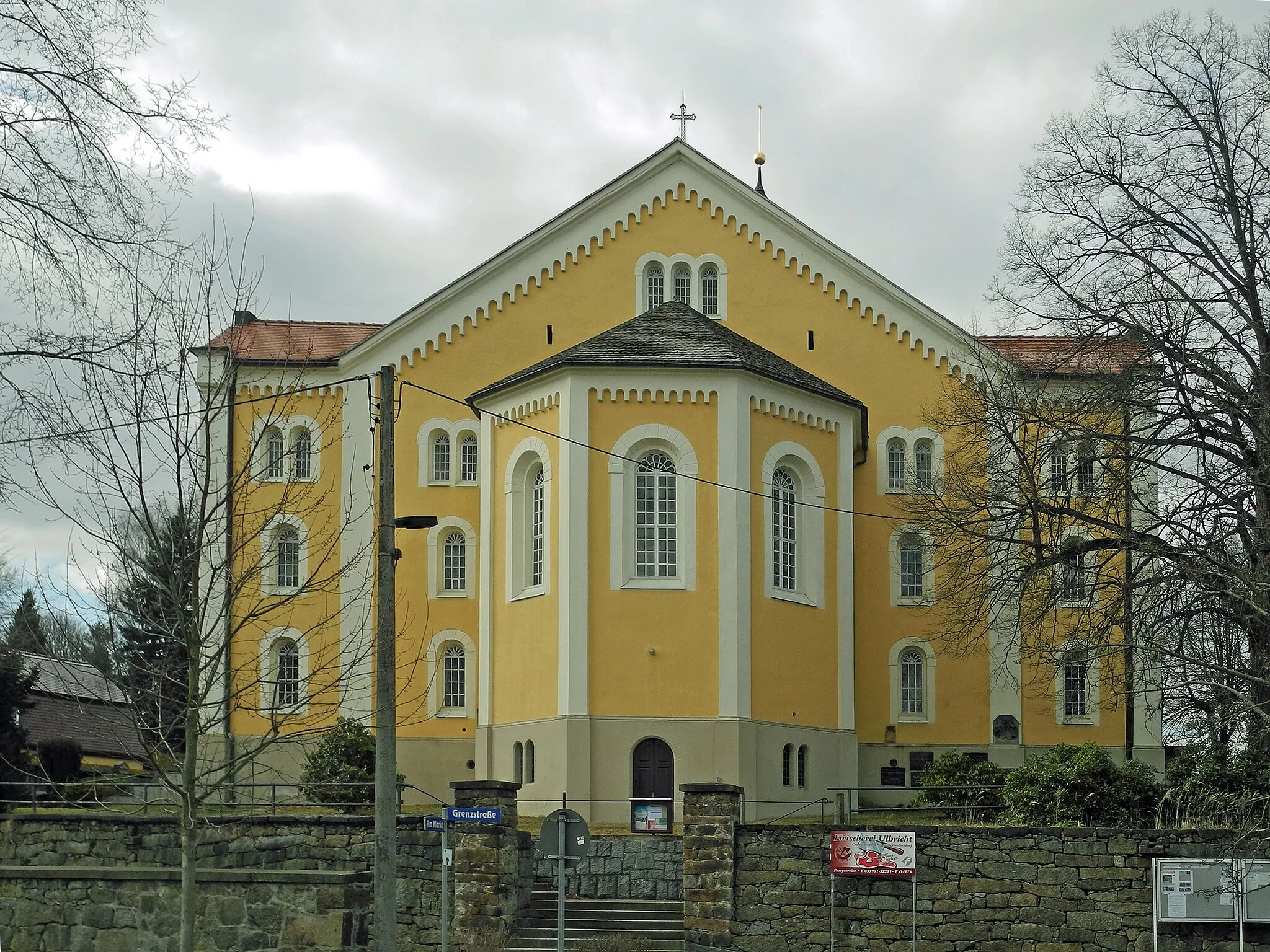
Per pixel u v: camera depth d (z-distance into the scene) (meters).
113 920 29.67
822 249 50.38
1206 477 32.72
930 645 49.81
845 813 39.88
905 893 28.98
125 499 22.06
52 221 18.58
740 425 42.50
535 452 43.84
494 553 45.03
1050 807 31.30
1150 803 31.27
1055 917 28.52
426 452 50.53
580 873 33.75
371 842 31.97
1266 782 30.09
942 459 49.72
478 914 30.38
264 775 47.75
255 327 51.12
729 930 29.06
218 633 26.97
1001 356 44.06
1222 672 30.14
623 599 41.78
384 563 24.02
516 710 43.31
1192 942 28.05
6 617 49.69
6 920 30.05
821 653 44.38
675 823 40.66
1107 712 49.41
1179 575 32.16
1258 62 35.00
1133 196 35.66
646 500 42.59
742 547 42.03
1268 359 32.94
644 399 42.56
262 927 29.53
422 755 49.00
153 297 21.12
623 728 41.22
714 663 41.53
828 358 50.25
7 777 43.12
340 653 25.16
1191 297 33.97
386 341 50.59
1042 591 37.97
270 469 24.59
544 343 50.50
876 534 50.19
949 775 40.47
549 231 50.66
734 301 50.41
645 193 50.72
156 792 41.41
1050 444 38.78
